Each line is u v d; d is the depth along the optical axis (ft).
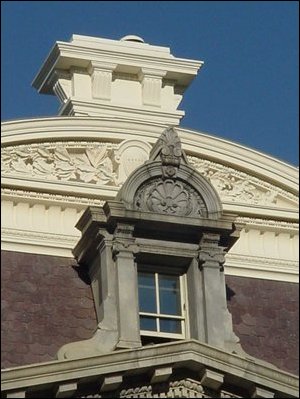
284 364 155.84
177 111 173.68
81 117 163.02
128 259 152.35
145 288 153.89
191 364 146.72
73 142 162.20
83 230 154.81
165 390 146.72
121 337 149.38
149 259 153.89
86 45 173.27
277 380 147.74
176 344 146.41
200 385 147.43
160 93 174.09
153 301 153.58
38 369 143.23
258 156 165.89
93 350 148.46
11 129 160.04
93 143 162.91
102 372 144.56
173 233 154.20
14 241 155.53
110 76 173.17
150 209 153.99
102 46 173.47
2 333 150.20
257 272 160.76
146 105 173.47
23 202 157.48
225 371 147.02
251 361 147.64
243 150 165.78
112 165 162.91
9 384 142.41
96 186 159.63
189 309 153.69
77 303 153.58
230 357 147.33
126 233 152.97
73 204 158.61
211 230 154.40
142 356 145.59
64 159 161.58
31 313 151.94
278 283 160.97
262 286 160.15
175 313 153.79
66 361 144.05
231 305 157.89
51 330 151.43
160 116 173.17
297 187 166.20
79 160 162.09
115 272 152.15
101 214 153.07
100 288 152.87
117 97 173.27
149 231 153.79
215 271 153.89
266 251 162.09
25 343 150.10
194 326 152.56
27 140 160.56
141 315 152.97
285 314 158.92
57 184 158.61
